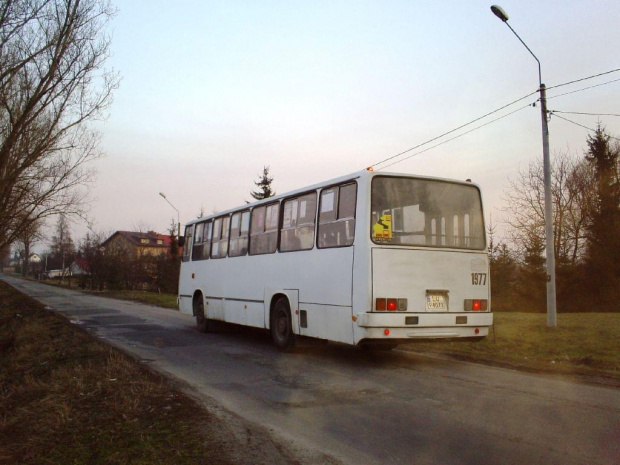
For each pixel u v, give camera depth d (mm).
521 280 32969
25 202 17688
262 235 12391
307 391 7391
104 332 15453
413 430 5500
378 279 8766
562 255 33219
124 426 5445
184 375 8578
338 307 9344
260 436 5277
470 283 9523
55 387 7277
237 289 13438
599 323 13758
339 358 10445
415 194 9367
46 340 13305
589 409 6270
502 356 10188
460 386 7652
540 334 12383
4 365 10852
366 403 6668
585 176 33688
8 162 14859
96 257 55375
